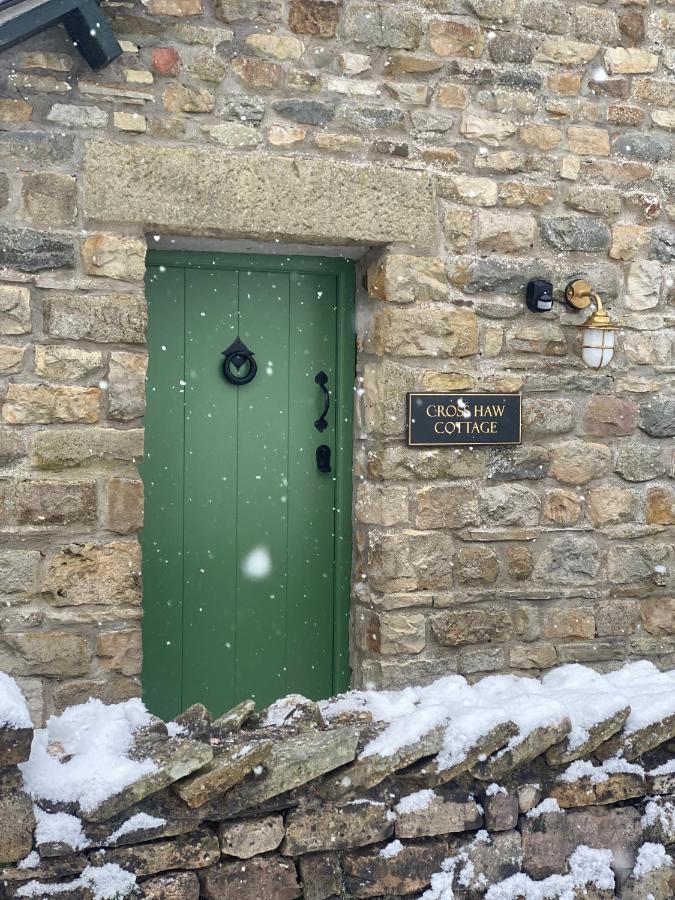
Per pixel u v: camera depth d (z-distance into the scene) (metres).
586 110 4.52
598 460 4.58
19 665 3.77
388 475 4.27
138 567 3.91
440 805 3.09
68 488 3.81
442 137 4.33
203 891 2.86
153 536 4.31
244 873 2.89
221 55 4.02
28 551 3.78
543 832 3.21
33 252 3.77
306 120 4.13
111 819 2.76
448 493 4.36
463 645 4.38
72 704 3.83
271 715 3.35
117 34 3.88
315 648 4.56
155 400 4.30
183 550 4.36
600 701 3.36
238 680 4.46
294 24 4.11
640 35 4.60
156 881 2.79
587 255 4.54
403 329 4.26
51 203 3.79
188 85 3.97
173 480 4.34
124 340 3.87
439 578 4.34
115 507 3.87
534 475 4.48
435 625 4.33
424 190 4.27
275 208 4.06
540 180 4.46
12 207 3.76
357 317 4.54
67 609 3.83
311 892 2.96
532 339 4.46
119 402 3.87
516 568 4.46
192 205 3.95
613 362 4.59
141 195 3.88
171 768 2.79
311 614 4.55
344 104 4.19
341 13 4.18
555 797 3.23
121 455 3.88
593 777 3.27
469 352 4.36
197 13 3.98
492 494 4.42
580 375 4.54
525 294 4.45
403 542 4.29
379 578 4.28
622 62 4.57
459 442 4.34
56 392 3.80
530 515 4.48
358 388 4.50
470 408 4.35
